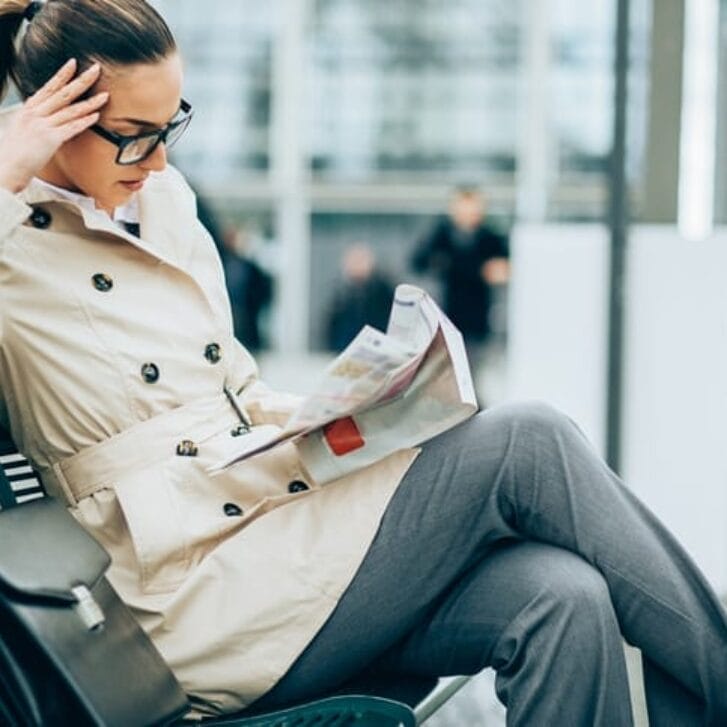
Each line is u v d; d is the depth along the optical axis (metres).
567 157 19.95
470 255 14.59
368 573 2.65
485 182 20.09
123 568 2.71
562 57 19.88
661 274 6.07
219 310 3.03
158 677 2.43
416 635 2.75
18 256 2.76
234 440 2.83
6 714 2.35
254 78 20.30
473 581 2.69
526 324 6.76
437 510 2.66
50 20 2.74
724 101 8.16
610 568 2.65
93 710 2.27
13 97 2.96
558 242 6.59
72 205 2.80
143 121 2.71
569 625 2.56
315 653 2.65
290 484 2.81
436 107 20.16
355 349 2.47
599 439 6.44
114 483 2.74
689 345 6.04
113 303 2.81
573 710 2.55
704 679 2.66
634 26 7.54
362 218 20.34
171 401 2.82
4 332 2.72
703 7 7.50
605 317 6.14
